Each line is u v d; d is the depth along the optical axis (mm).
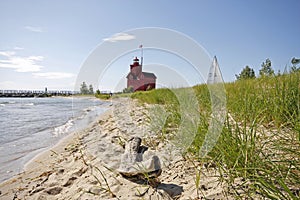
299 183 1365
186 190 1749
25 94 65562
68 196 1983
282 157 1733
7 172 2988
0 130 6730
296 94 2830
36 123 8281
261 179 1374
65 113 12523
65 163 3102
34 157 3719
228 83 5098
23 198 2105
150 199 1699
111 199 1759
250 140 2033
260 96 3162
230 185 1600
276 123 2361
